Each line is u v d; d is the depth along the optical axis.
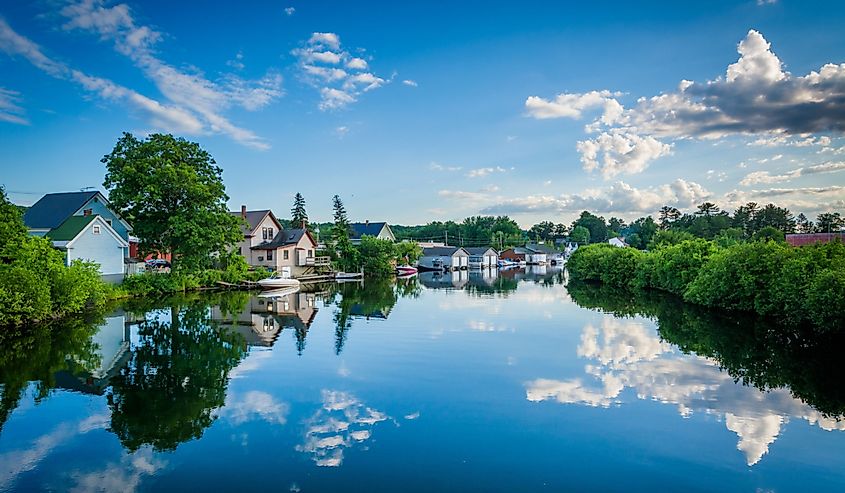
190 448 8.52
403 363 14.12
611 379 12.34
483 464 7.85
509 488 7.12
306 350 15.96
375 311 25.66
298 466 7.82
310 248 55.34
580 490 7.07
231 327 20.64
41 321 21.45
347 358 14.80
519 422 9.52
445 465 7.82
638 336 17.89
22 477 7.56
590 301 29.70
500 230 136.62
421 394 11.28
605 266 44.50
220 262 42.12
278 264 49.81
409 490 7.07
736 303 23.31
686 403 10.51
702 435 8.87
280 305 28.52
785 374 12.57
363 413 10.10
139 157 33.72
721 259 24.12
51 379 12.70
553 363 13.96
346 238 59.72
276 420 9.77
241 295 34.34
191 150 35.94
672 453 8.19
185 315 24.20
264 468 7.77
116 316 23.72
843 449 8.27
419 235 137.00
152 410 10.39
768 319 20.89
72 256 30.88
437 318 22.94
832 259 17.66
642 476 7.46
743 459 7.96
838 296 14.59
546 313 24.41
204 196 34.56
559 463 7.86
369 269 59.50
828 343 16.05
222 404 10.71
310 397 11.15
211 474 7.59
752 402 10.53
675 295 32.28
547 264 107.88
